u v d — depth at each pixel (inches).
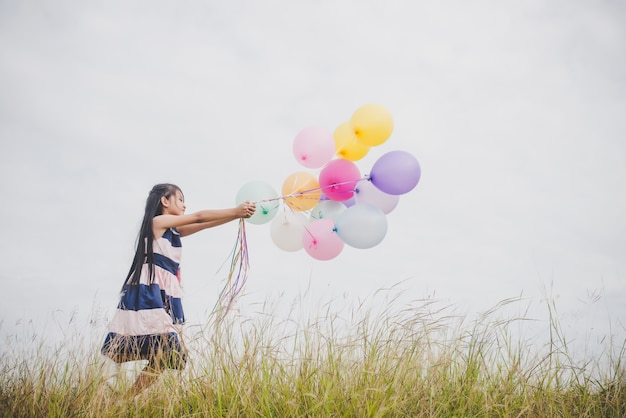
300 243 134.3
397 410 101.7
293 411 101.2
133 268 114.0
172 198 123.0
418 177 126.9
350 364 114.0
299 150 132.2
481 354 119.3
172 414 103.4
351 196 132.7
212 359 112.5
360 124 129.4
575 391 119.7
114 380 111.0
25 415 103.1
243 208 119.9
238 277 122.1
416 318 122.7
